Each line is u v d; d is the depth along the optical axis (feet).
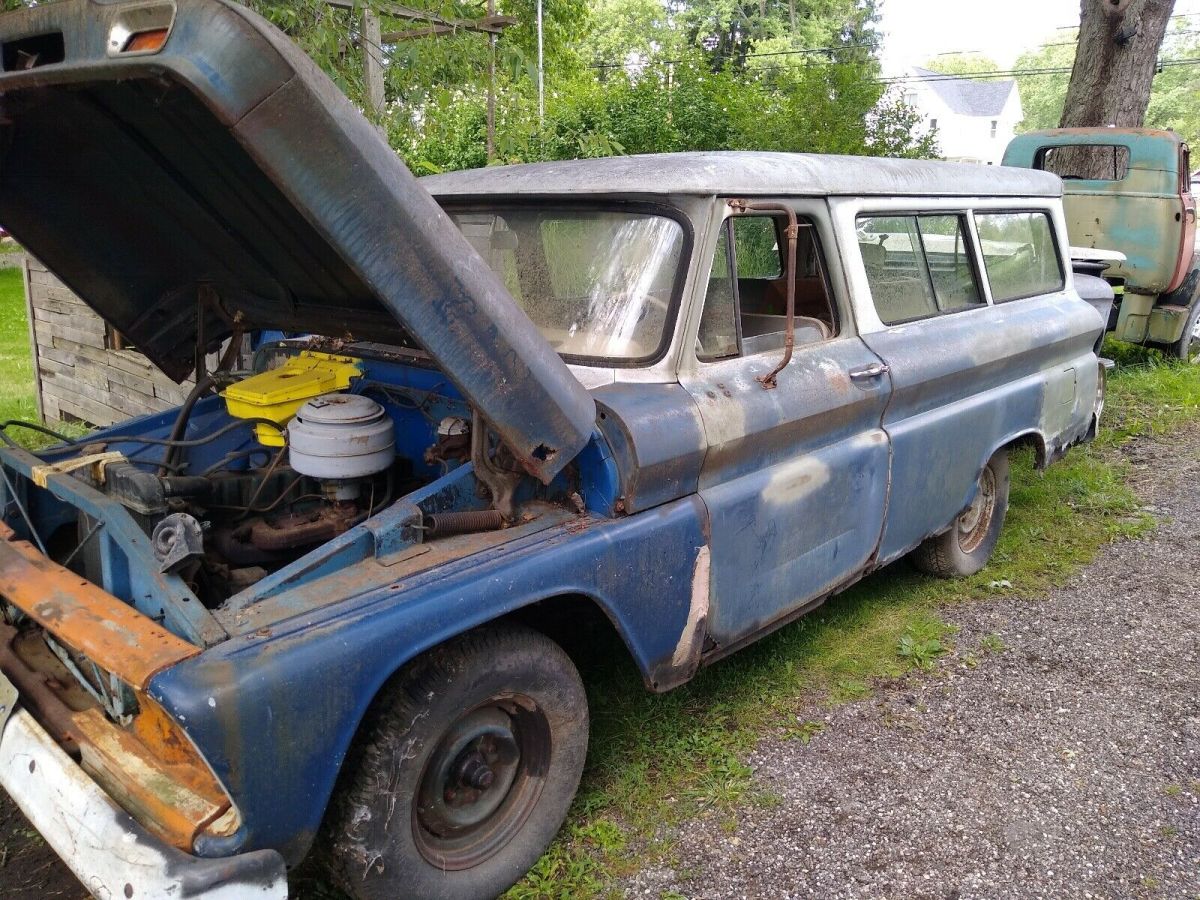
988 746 11.60
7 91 7.23
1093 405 18.35
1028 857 9.68
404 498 8.38
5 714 7.79
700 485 9.88
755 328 11.61
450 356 7.36
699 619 9.97
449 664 7.94
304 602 7.30
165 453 10.40
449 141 36.17
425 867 8.18
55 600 7.41
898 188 12.85
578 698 9.18
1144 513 19.69
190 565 7.50
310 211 6.40
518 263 10.84
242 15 5.87
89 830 6.72
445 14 20.25
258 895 6.55
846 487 11.79
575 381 8.45
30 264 23.40
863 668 13.34
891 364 12.22
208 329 11.32
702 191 9.91
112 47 6.29
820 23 148.97
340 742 7.02
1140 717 12.35
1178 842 9.99
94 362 21.86
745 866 9.39
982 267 14.75
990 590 15.99
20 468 9.02
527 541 8.57
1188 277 31.19
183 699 6.29
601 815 10.03
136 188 8.91
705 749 11.14
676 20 147.54
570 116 40.04
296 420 9.09
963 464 14.24
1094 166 32.07
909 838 9.89
